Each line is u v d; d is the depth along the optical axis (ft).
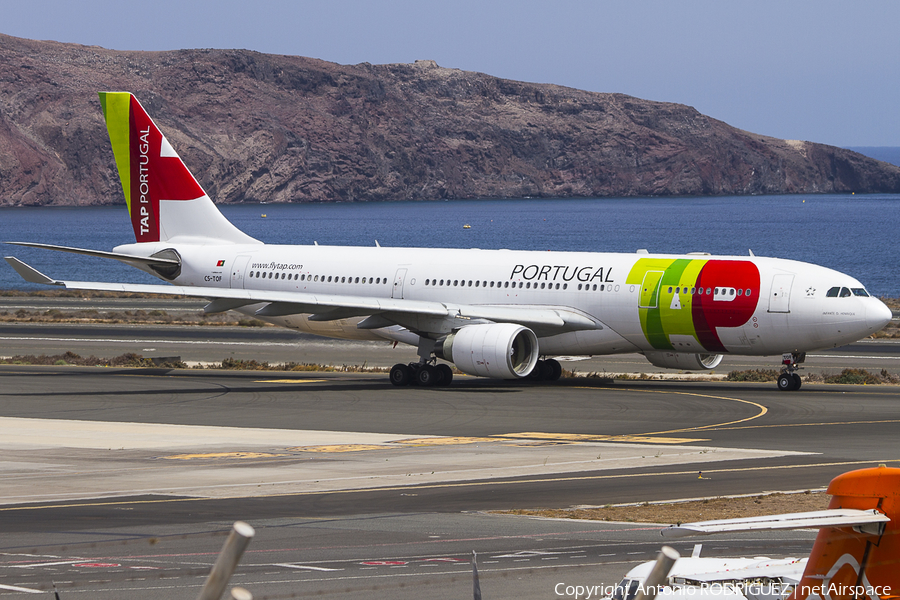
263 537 240.12
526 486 316.81
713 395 561.02
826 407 511.81
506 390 587.68
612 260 607.37
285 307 604.49
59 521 262.47
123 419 481.05
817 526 99.81
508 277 625.00
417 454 384.06
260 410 510.17
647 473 340.80
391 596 181.37
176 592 186.91
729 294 560.61
